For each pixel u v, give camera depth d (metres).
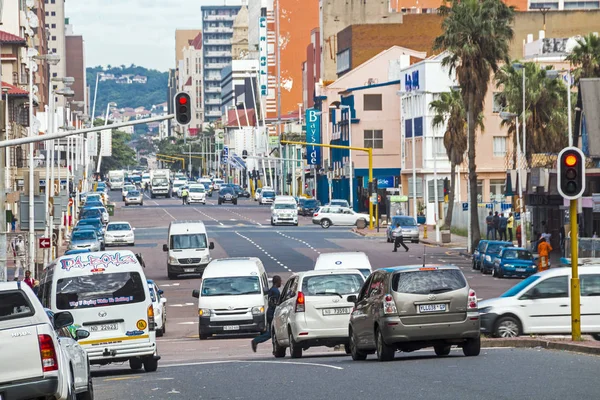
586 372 33.31
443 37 135.75
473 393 28.77
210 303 70.56
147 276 116.62
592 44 144.88
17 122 175.62
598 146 111.94
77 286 44.38
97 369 52.12
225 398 30.77
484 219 169.12
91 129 57.75
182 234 114.06
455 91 173.75
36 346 24.89
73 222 185.88
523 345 49.22
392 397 28.73
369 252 136.12
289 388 32.53
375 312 42.31
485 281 100.62
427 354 47.59
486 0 133.88
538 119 153.25
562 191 45.66
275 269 114.00
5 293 25.52
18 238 110.19
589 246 97.81
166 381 37.47
